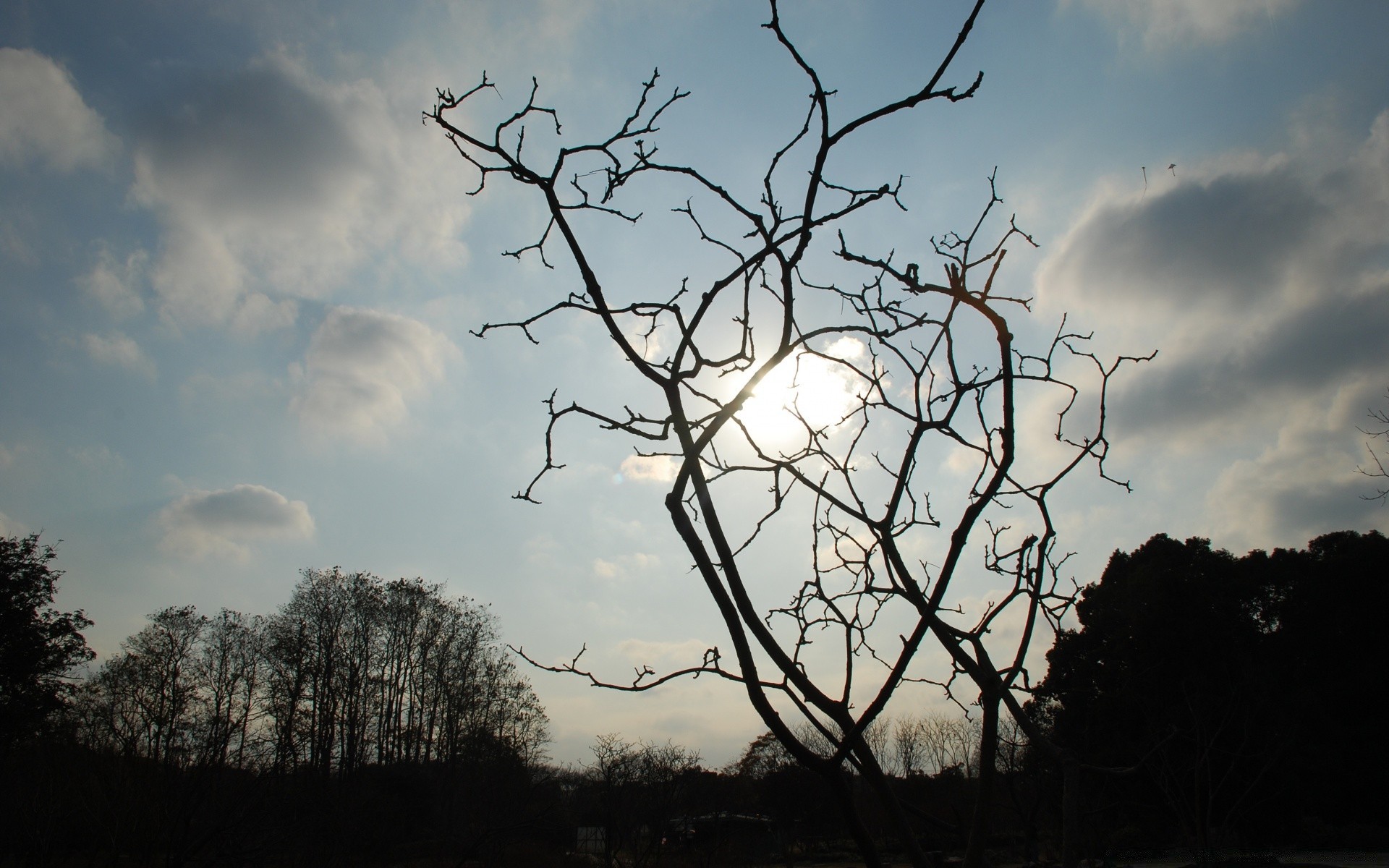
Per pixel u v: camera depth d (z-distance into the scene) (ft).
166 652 100.27
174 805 27.86
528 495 8.40
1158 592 90.43
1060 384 8.34
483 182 8.12
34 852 31.17
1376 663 108.58
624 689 7.84
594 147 8.14
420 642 153.99
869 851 6.12
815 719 6.86
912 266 7.02
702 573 6.59
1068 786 8.43
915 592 7.50
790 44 6.72
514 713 110.22
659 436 8.37
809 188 6.99
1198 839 41.83
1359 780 97.04
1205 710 50.21
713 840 62.90
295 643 104.12
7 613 105.91
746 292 7.99
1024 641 7.17
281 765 29.45
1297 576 119.24
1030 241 7.97
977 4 6.33
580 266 7.40
